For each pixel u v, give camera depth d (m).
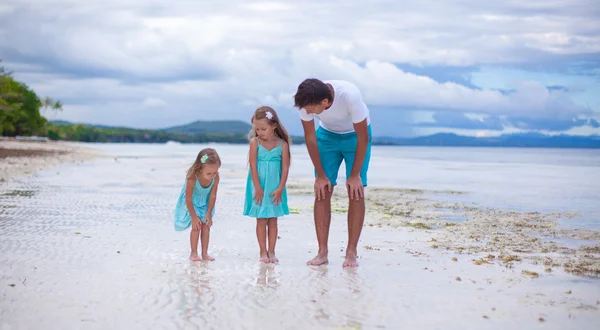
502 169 27.55
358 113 5.30
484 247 6.52
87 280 4.77
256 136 5.66
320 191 5.56
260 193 5.60
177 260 5.64
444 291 4.57
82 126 175.62
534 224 8.42
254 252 6.11
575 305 4.19
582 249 6.43
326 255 5.61
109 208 9.64
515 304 4.21
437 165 33.12
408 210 10.08
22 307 4.00
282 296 4.39
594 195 13.17
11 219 8.12
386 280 4.92
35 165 23.09
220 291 4.52
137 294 4.38
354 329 3.65
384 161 41.59
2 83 76.56
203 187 5.61
